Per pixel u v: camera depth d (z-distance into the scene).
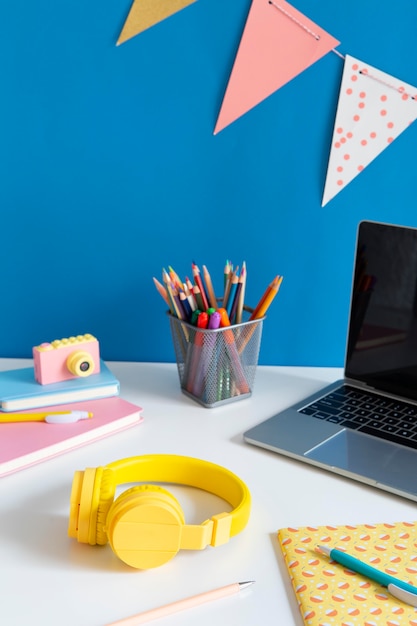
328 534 0.76
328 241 1.21
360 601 0.66
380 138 1.17
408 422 1.00
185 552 0.74
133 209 1.20
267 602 0.67
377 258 1.05
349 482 0.87
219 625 0.64
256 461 0.91
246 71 1.14
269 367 1.25
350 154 1.17
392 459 0.90
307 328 1.25
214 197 1.20
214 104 1.16
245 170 1.18
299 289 1.23
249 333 1.06
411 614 0.65
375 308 1.07
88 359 1.05
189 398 1.09
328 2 1.12
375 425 0.98
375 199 1.19
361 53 1.14
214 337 1.02
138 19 1.12
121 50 1.13
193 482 0.86
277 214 1.20
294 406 1.04
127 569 0.71
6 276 1.23
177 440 0.96
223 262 1.22
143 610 0.65
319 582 0.68
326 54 1.14
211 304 1.08
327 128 1.17
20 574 0.69
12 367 1.21
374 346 1.08
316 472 0.89
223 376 1.06
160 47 1.13
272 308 1.24
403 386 1.05
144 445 0.94
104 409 1.01
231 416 1.04
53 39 1.13
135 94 1.15
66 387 1.03
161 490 0.71
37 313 1.25
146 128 1.17
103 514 0.72
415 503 0.83
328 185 1.18
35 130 1.17
